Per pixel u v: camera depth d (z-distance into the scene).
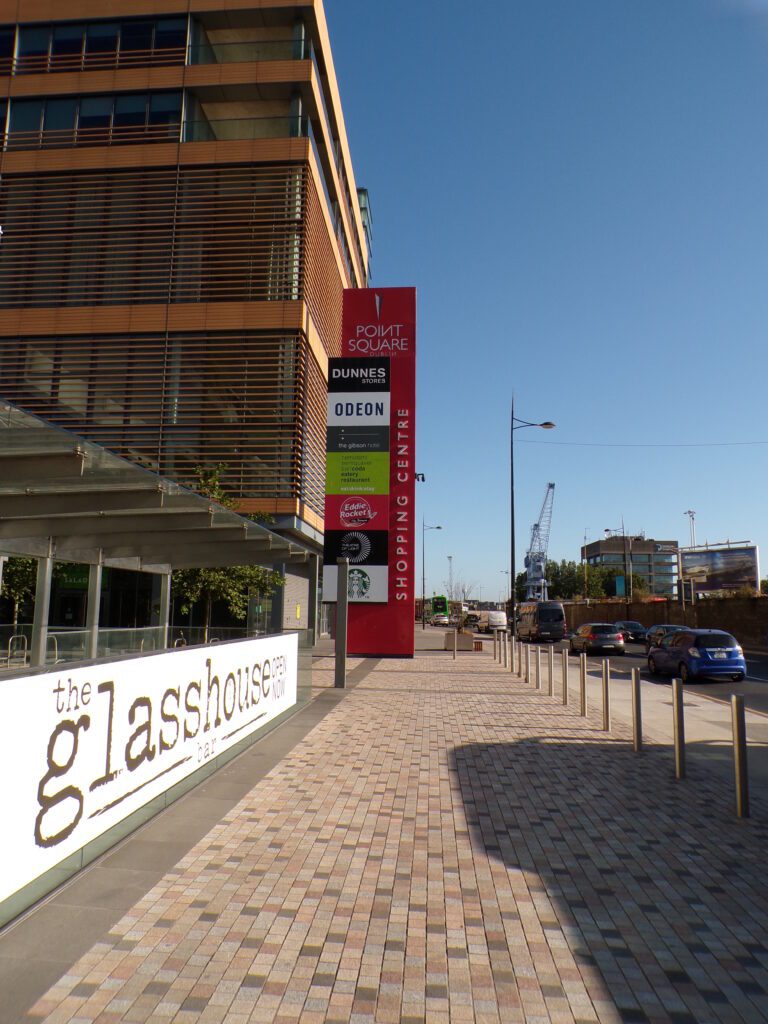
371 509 24.75
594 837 5.82
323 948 3.82
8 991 3.31
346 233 41.91
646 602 61.44
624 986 3.48
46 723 4.23
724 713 14.17
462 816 6.35
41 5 28.94
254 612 28.83
